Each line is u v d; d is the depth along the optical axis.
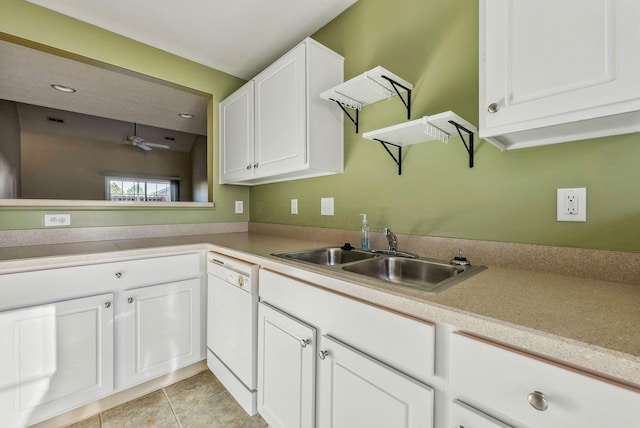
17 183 4.10
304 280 1.11
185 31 1.91
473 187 1.23
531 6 0.82
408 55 1.45
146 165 5.48
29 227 1.67
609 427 0.49
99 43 1.86
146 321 1.59
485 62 0.91
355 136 1.70
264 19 1.81
